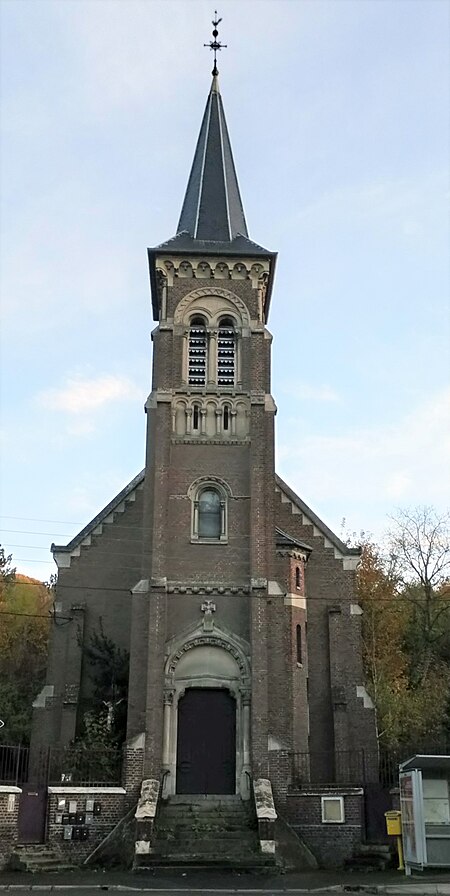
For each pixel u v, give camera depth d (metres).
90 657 39.72
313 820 31.38
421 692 55.44
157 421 38.00
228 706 34.59
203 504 37.62
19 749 33.09
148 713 33.31
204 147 46.66
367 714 39.38
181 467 37.81
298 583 40.09
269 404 38.81
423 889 23.00
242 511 37.22
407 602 63.84
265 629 34.91
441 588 65.12
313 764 38.50
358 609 41.47
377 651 59.78
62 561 41.47
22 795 30.58
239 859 27.94
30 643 72.12
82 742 35.44
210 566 36.19
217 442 38.28
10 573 74.88
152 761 32.59
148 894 22.81
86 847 30.39
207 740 34.12
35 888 23.77
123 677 38.31
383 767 37.28
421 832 25.94
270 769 32.75
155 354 39.50
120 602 40.88
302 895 22.77
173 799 32.69
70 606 40.62
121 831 30.44
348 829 30.84
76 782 32.56
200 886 24.44
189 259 41.06
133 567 41.47
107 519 42.19
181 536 36.59
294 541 40.19
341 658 40.34
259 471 37.47
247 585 35.88
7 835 28.61
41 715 38.34
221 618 35.47
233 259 41.16
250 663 34.53
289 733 35.00
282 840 30.11
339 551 42.56
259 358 39.59
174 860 27.81
